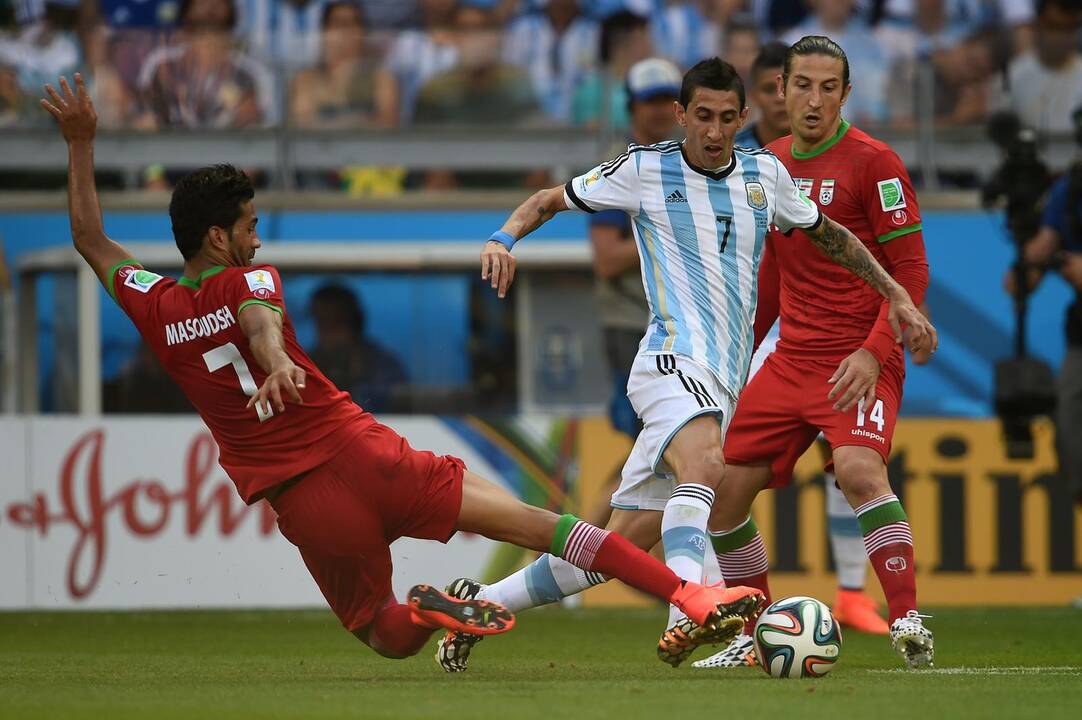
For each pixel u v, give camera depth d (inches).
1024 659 930.1
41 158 1726.1
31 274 1619.1
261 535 1375.5
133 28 1749.5
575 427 1393.9
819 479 1384.1
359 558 694.5
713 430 748.6
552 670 824.9
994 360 1759.4
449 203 1752.0
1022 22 1817.2
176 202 691.4
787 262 854.5
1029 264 1435.8
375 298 1614.2
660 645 714.8
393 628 699.4
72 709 593.3
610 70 1798.7
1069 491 1413.6
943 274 1764.3
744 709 587.5
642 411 767.1
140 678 780.0
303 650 1004.6
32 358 1611.7
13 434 1360.7
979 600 1405.0
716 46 1831.9
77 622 1258.6
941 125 1804.9
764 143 1055.0
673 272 771.4
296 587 1373.0
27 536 1359.5
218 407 690.2
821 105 837.2
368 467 685.3
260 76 1766.7
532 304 1622.8
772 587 1375.5
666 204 773.3
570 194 784.3
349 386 1604.3
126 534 1364.4
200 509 1371.8
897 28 1815.9
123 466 1366.9
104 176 1734.7
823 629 748.6
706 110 756.0
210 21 1758.1
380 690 673.0
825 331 844.6
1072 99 1791.3
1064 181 1437.0
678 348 759.1
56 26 1740.9
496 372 1621.6
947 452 1407.5
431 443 1386.6
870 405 791.7
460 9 1825.8
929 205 1777.8
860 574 1128.2
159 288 702.5
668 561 727.1
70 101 722.2
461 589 784.3
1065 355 1429.6
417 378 1612.9
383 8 1814.7
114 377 1590.8
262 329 657.6
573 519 706.2
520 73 1801.2
